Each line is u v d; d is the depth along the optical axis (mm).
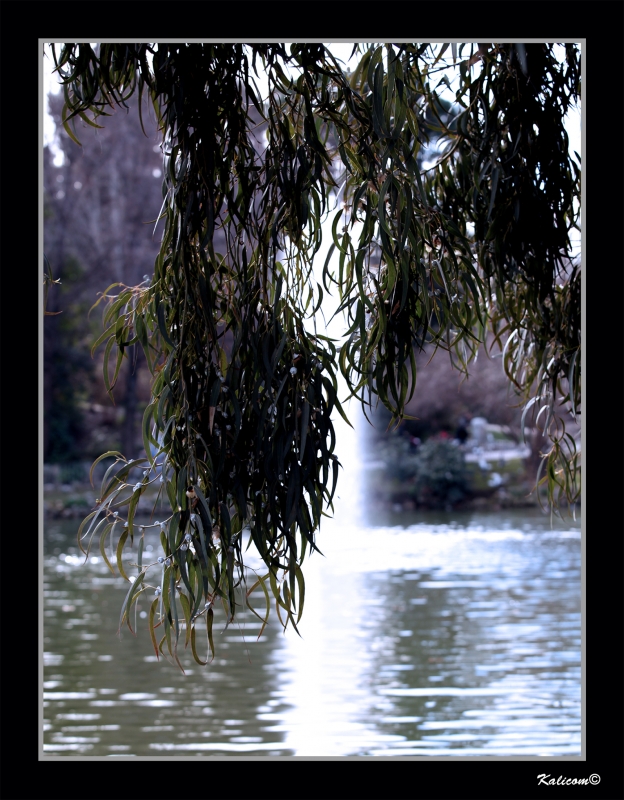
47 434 18594
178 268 1981
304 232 2248
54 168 17516
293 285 2047
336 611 7375
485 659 5832
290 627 6754
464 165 2691
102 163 17469
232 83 2070
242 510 1921
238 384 1968
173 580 1848
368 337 2145
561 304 2820
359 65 2490
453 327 2510
